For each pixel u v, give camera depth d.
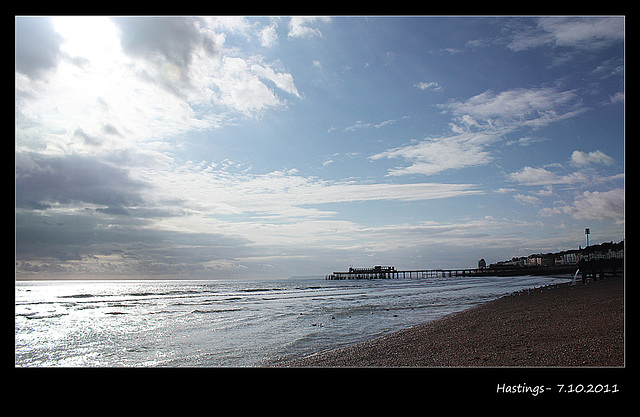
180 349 12.24
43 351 12.47
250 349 11.73
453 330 11.64
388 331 13.69
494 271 115.81
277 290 58.78
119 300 37.81
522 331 9.79
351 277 146.88
